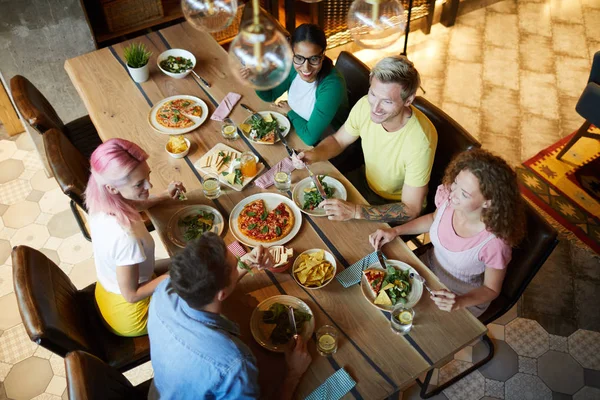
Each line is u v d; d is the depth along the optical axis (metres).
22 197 3.35
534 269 1.97
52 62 3.26
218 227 2.03
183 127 2.43
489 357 2.61
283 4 4.40
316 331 1.72
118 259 1.75
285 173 2.15
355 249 1.96
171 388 1.51
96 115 2.50
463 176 1.79
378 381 1.59
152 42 2.96
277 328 1.70
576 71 4.29
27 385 2.55
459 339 1.70
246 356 1.47
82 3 3.11
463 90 4.11
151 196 2.11
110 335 2.03
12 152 3.60
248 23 1.35
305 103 2.58
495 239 1.85
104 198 1.73
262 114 2.51
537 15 4.82
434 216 2.12
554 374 2.59
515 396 2.52
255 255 1.80
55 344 1.70
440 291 1.78
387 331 1.72
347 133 2.39
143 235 1.81
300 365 1.60
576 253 3.06
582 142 3.71
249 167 2.20
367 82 2.60
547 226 1.89
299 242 1.98
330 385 1.59
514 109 3.97
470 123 3.86
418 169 2.14
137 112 2.52
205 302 1.44
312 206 2.10
